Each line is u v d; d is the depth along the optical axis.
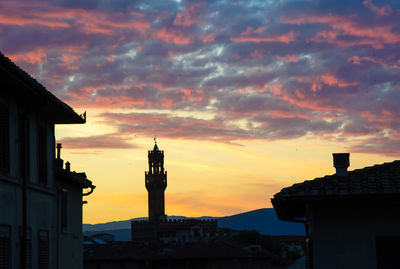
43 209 27.39
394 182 18.12
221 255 117.12
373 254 18.33
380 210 18.45
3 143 22.27
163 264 114.75
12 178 22.84
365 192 17.75
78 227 36.69
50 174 28.75
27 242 24.62
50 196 28.70
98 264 113.12
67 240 33.25
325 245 18.50
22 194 24.05
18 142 23.98
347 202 18.50
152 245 124.75
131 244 129.75
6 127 22.59
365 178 18.75
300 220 24.33
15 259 23.05
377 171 19.36
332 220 18.56
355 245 18.41
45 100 24.48
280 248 175.38
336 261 18.41
